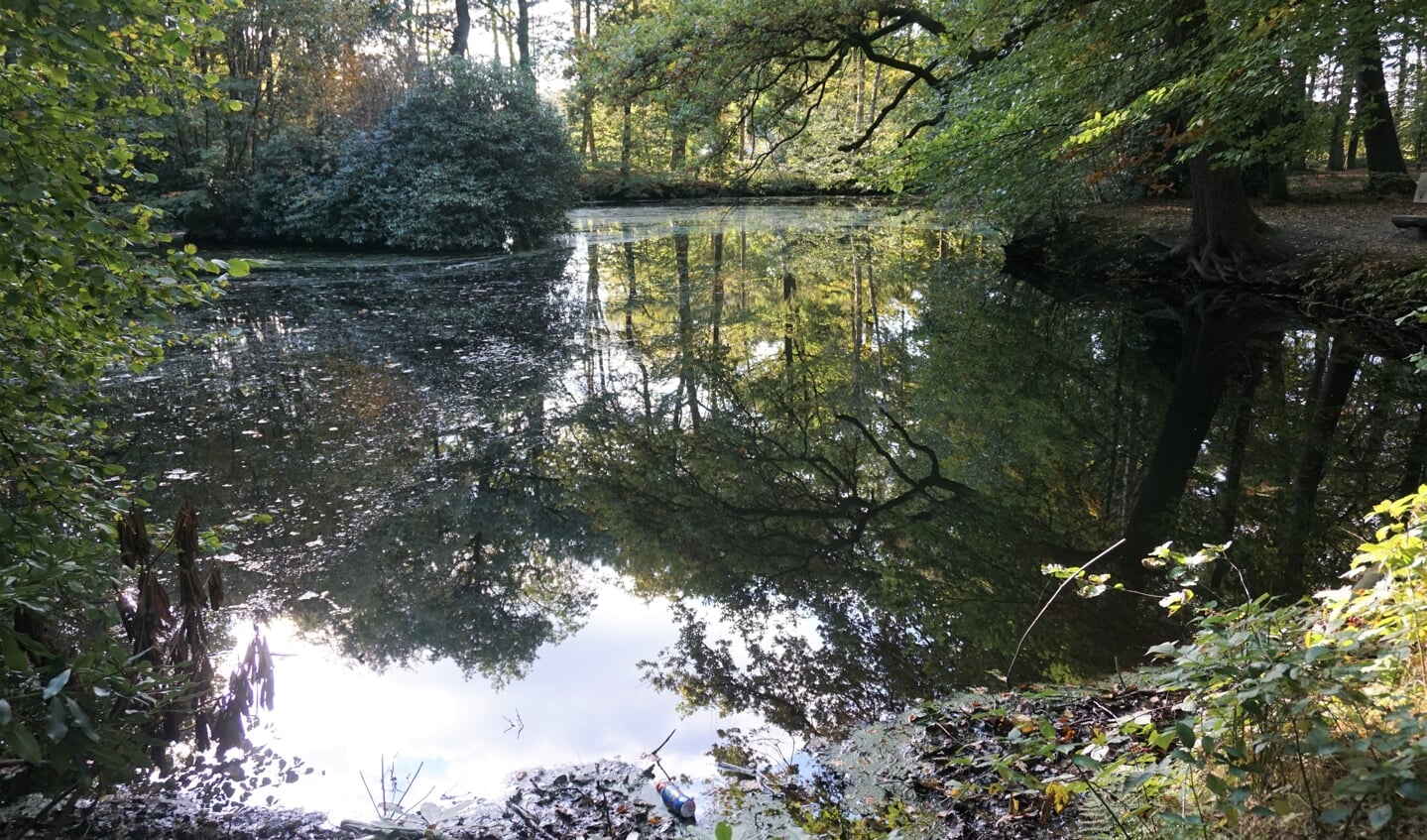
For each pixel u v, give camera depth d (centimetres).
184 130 1673
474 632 405
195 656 322
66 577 264
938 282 1477
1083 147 952
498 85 1816
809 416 788
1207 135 815
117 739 241
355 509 542
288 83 1773
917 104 1464
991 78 1064
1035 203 1235
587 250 1888
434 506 560
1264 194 1583
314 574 454
